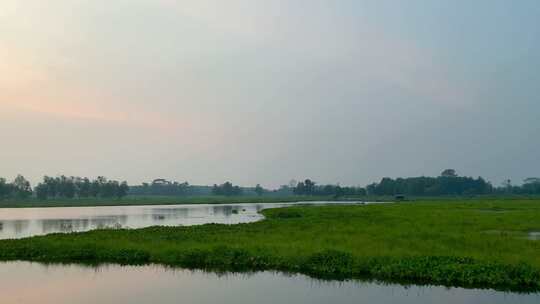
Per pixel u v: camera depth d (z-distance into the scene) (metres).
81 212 84.62
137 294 18.08
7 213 80.69
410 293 18.02
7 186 150.25
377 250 24.20
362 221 43.91
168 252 25.66
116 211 88.81
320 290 18.58
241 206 112.00
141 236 32.88
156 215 73.00
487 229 36.06
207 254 24.72
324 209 67.56
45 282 20.41
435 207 69.19
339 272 21.45
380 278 20.66
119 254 26.03
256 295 17.84
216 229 37.81
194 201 149.88
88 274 22.17
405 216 49.53
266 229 37.38
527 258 21.41
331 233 33.12
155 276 21.64
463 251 23.70
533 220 42.59
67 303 16.70
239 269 23.08
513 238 28.73
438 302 16.70
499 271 19.30
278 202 145.50
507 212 54.91
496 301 16.73
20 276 21.80
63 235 33.91
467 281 19.22
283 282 20.14
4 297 17.66
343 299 17.16
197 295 17.83
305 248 25.41
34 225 52.62
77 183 173.12
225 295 17.81
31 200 158.88
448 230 34.56
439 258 21.34
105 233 34.81
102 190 171.00
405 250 24.14
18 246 27.98
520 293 17.89
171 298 17.41
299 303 16.66
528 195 192.25
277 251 24.73
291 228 37.84
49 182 159.38
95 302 16.78
